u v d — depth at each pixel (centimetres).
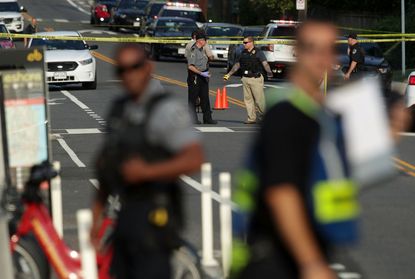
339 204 1425
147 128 1805
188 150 1794
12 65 2766
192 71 6372
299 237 1370
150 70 1859
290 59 10106
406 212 3616
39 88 2781
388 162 1512
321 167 1413
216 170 4547
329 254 1468
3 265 2041
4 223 2058
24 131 2775
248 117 6475
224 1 18788
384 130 1508
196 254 2095
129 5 16862
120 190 1834
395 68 11475
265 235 1445
